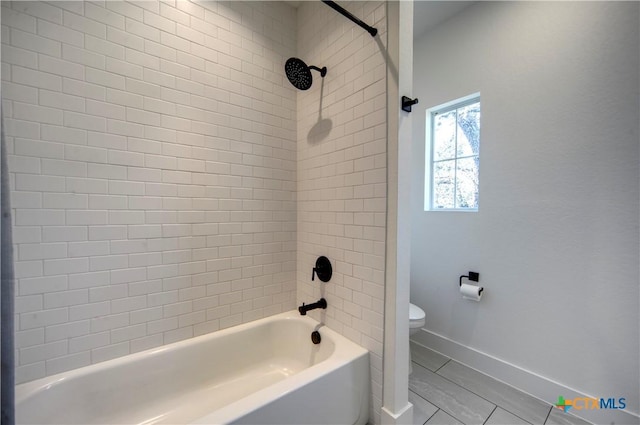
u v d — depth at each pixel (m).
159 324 1.50
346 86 1.63
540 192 1.72
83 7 1.27
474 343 2.06
